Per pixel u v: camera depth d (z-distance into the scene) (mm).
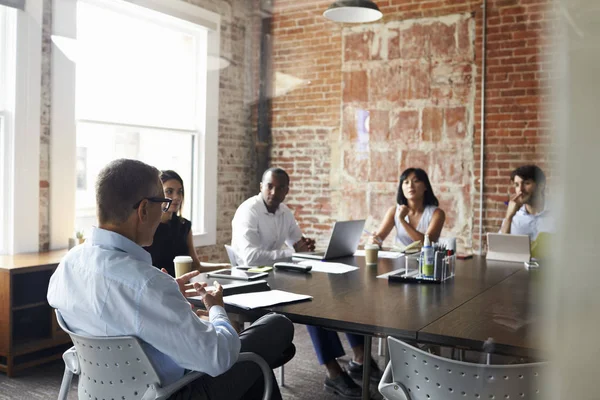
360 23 5176
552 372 277
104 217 1611
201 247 4941
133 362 1529
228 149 5141
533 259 3232
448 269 2770
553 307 274
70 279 1578
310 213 5488
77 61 4004
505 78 4746
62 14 3871
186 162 4906
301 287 2488
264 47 5215
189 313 1533
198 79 4875
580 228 259
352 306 2145
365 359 1997
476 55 4852
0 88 3635
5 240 3686
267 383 1771
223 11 4906
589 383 266
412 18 5051
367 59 5195
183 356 1519
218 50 4922
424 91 5062
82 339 1560
